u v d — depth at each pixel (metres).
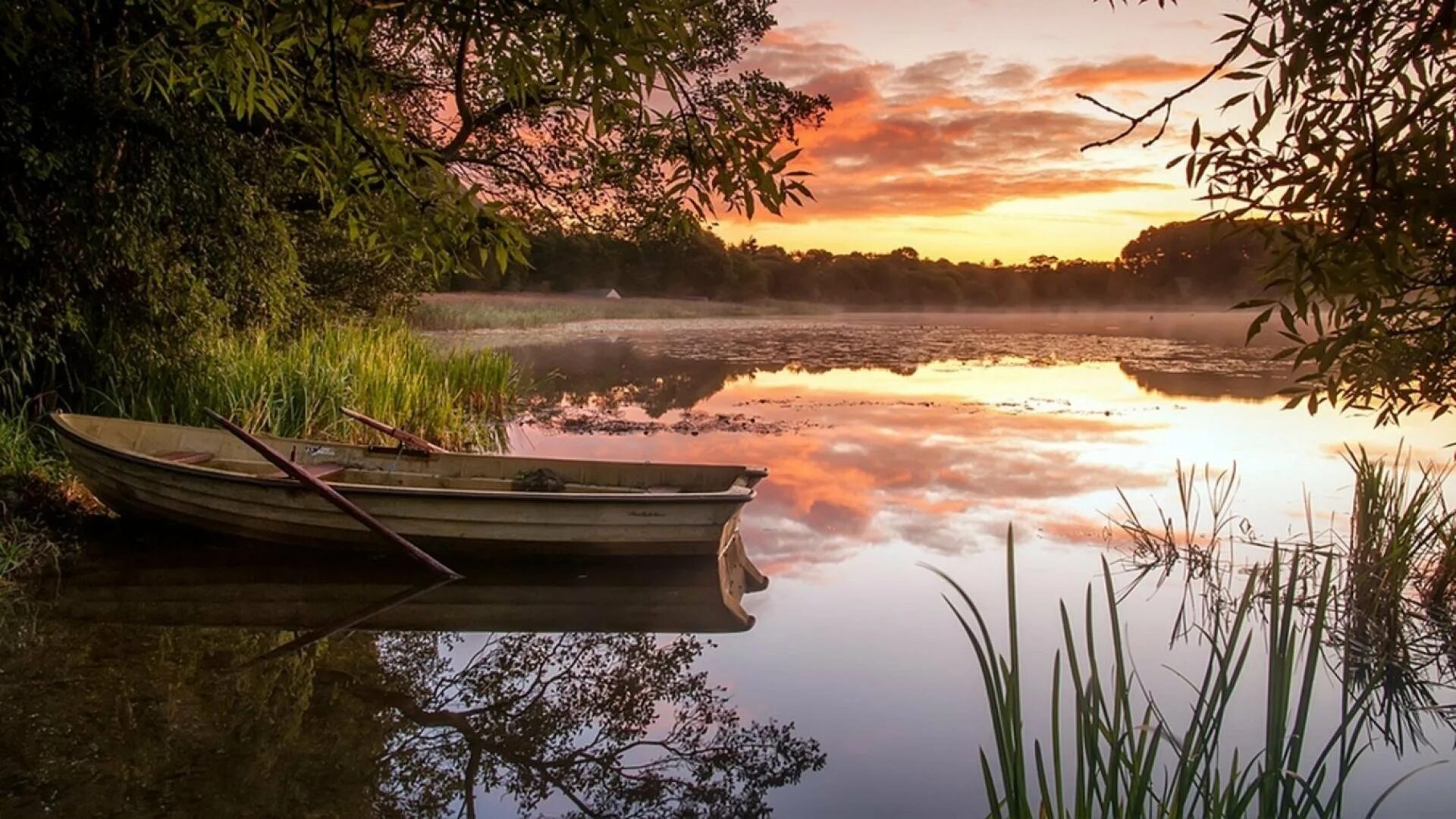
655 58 2.82
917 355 25.45
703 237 55.09
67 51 6.89
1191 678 4.82
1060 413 13.86
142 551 6.62
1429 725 4.36
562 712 4.52
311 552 6.72
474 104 10.21
